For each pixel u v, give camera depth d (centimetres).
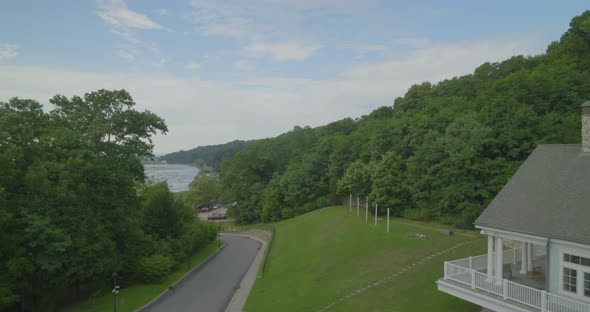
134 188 4128
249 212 9194
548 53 7381
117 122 3794
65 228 2958
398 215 5225
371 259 3594
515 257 2358
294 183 8188
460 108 5709
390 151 5406
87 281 3472
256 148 10331
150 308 3127
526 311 1648
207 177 11875
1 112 3059
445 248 3388
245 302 3158
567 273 1650
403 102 10162
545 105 4403
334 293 3022
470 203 3881
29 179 2794
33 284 3031
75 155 3219
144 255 3997
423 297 2547
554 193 1870
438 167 4356
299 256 4566
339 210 6669
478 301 1872
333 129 11212
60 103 3759
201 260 5150
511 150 3878
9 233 2747
